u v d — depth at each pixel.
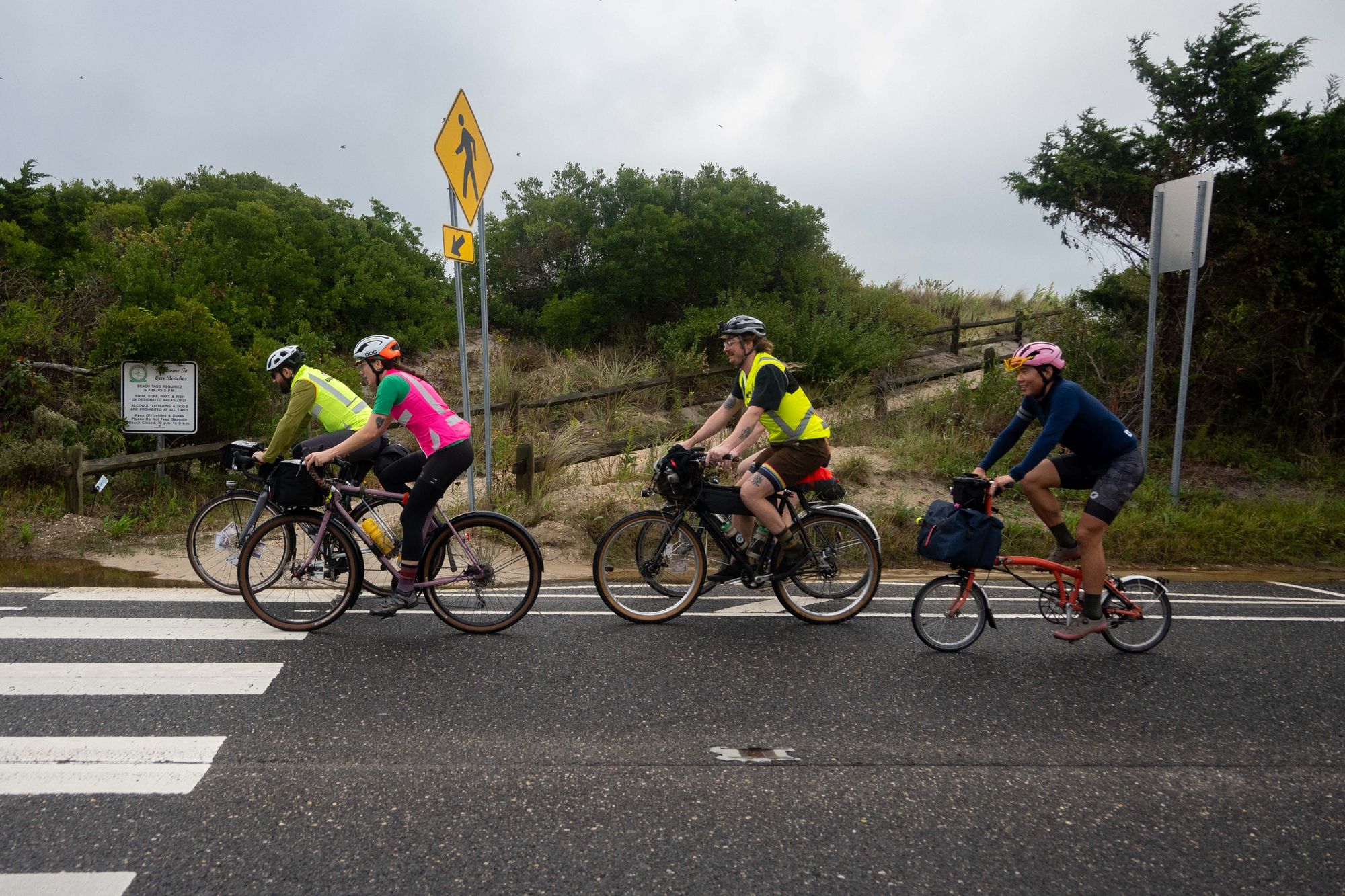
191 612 5.57
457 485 9.05
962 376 13.25
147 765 3.47
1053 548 8.03
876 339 15.45
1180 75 10.74
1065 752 3.82
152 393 8.91
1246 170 10.60
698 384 13.94
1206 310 10.88
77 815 3.08
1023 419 5.32
